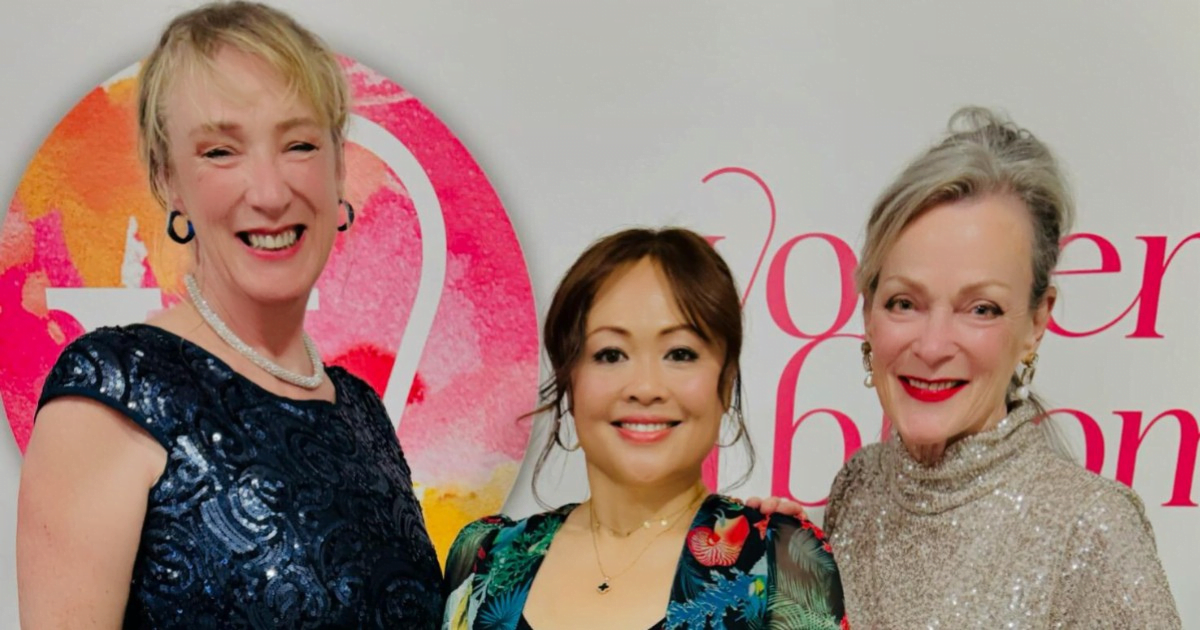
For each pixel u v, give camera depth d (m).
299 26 1.20
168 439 1.05
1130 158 1.77
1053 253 1.20
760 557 1.08
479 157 1.81
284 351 1.25
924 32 1.76
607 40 1.78
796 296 1.80
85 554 1.00
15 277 1.80
